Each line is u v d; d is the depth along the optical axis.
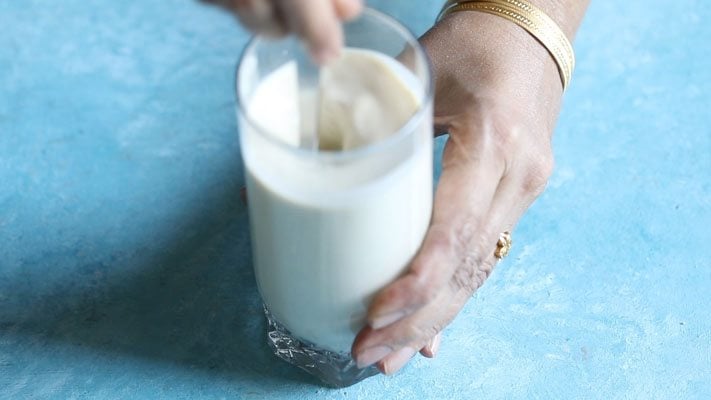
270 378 0.63
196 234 0.68
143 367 0.63
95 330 0.64
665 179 0.70
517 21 0.64
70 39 0.78
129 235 0.68
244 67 0.51
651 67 0.76
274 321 0.62
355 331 0.58
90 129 0.73
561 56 0.65
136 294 0.66
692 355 0.63
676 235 0.68
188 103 0.74
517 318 0.64
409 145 0.50
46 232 0.68
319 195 0.51
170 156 0.72
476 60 0.62
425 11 0.78
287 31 0.49
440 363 0.63
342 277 0.54
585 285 0.66
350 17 0.50
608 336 0.64
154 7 0.80
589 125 0.73
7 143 0.73
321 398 0.62
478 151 0.58
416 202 0.53
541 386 0.62
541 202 0.69
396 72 0.53
